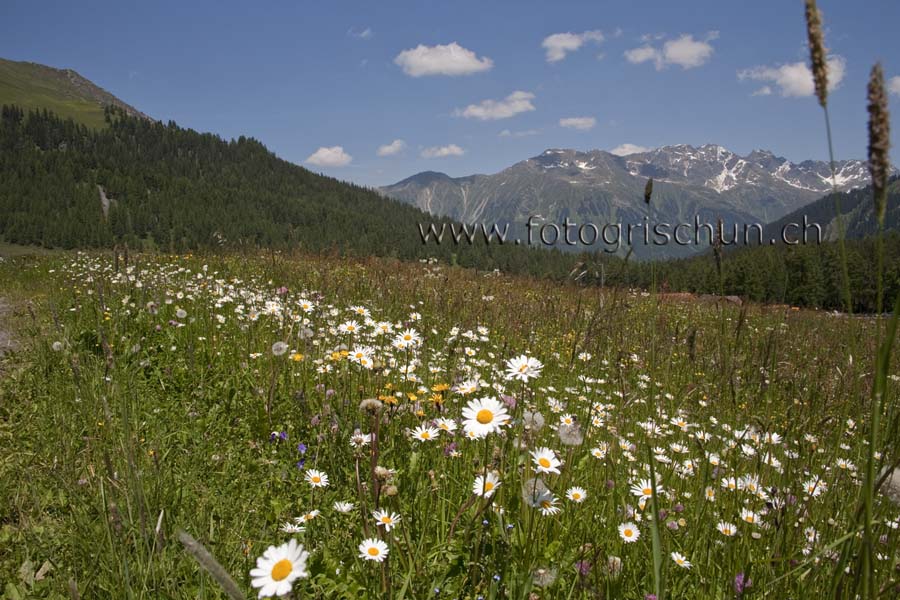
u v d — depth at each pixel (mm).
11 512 3459
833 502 3277
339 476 3844
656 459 4062
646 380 5805
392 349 6125
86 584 2693
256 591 2619
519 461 2645
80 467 3812
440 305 9953
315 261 16391
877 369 1288
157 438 4301
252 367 5930
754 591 2475
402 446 3896
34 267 15859
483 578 2406
